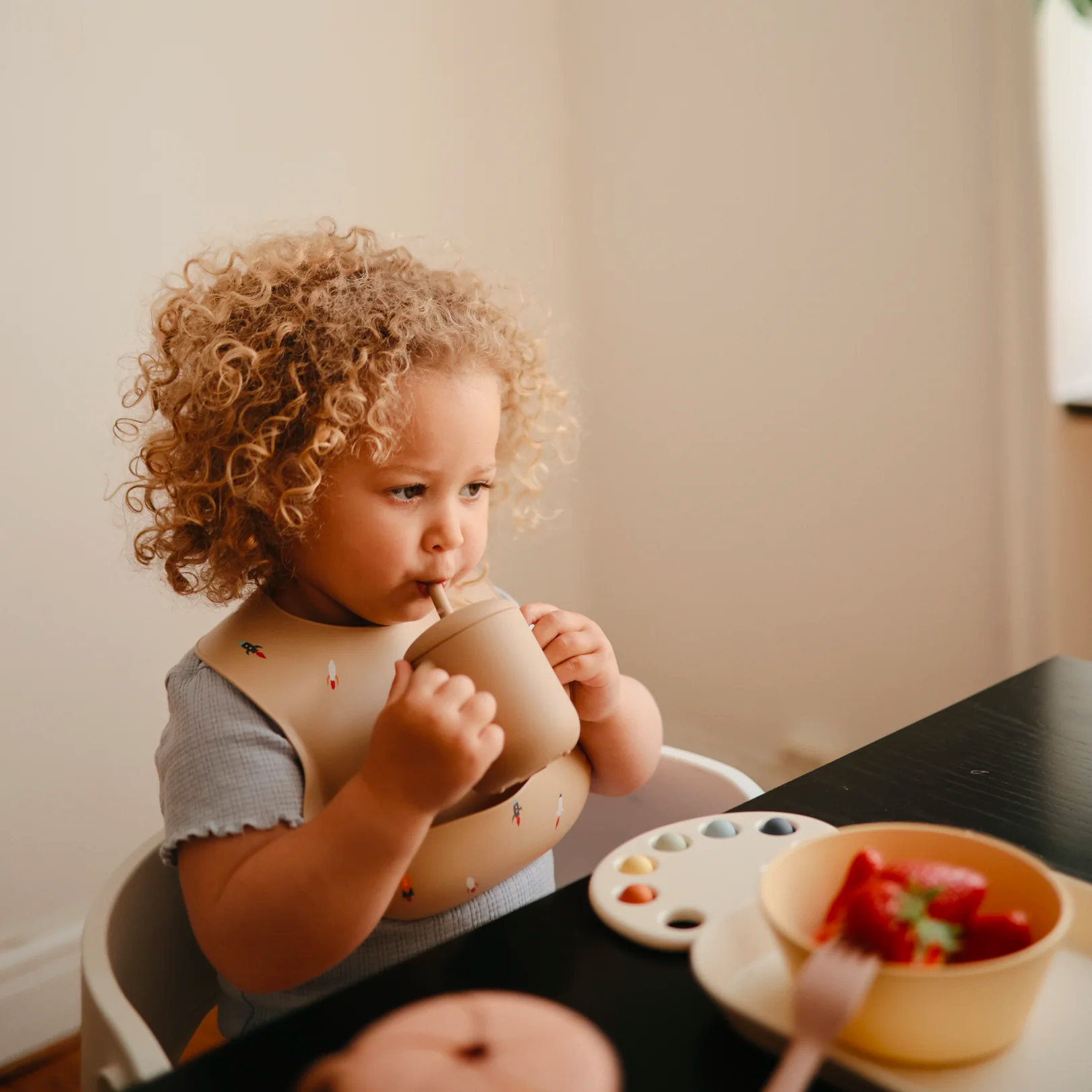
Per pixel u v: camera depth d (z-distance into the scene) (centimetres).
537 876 82
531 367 100
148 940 67
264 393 75
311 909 59
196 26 151
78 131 141
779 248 176
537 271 202
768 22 170
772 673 193
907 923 39
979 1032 38
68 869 151
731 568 196
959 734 73
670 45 184
